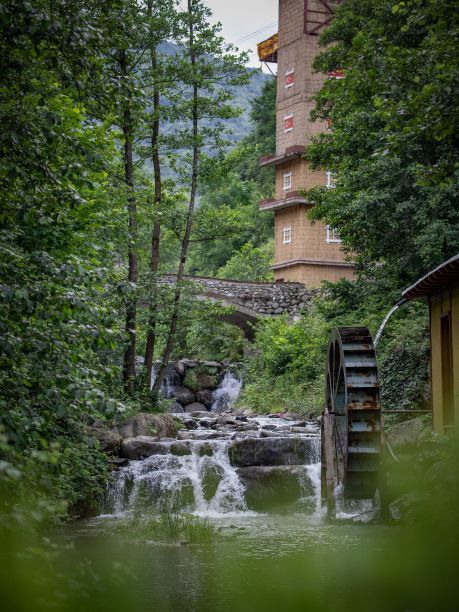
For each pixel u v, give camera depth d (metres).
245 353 39.03
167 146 23.28
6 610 4.51
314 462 16.81
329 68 28.41
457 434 13.23
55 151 8.83
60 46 8.04
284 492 15.83
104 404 7.76
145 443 16.52
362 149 23.22
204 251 66.50
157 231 23.45
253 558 9.61
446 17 10.98
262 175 69.62
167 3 22.05
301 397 28.16
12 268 7.52
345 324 26.16
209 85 22.86
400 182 21.38
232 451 16.59
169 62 22.61
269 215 66.50
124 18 8.80
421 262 22.17
